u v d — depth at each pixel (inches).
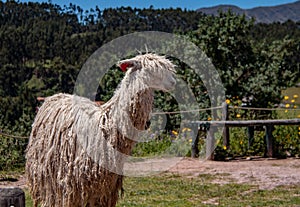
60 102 188.5
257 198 275.0
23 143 402.3
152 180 325.4
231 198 276.4
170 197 279.4
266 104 579.8
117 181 175.3
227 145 405.1
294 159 397.7
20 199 127.8
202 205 259.0
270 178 327.9
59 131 177.3
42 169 182.1
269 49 669.3
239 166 370.6
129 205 259.1
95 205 173.3
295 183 312.2
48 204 182.9
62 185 174.2
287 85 629.9
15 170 377.1
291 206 256.4
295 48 689.0
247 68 607.8
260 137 420.2
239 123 401.1
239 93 585.3
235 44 603.2
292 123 405.4
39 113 195.2
